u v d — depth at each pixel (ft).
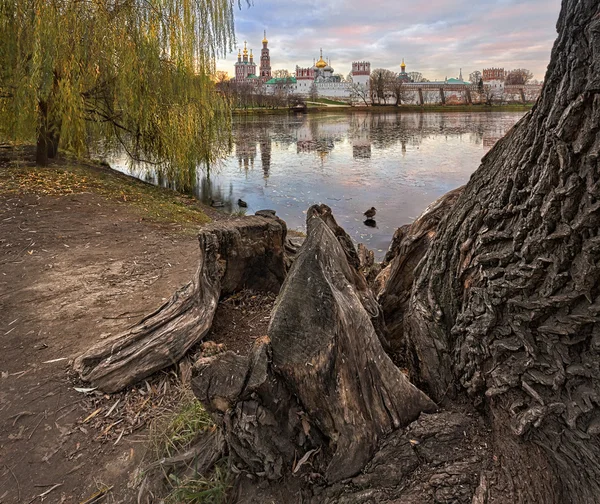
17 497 6.54
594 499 4.08
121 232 21.21
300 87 347.97
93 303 13.46
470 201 5.66
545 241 4.33
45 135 31.96
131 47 28.68
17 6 25.04
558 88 4.31
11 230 19.84
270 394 5.29
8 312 12.67
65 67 26.84
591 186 3.93
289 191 38.75
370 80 314.55
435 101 310.45
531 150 4.59
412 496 4.58
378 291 8.83
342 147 73.46
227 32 33.83
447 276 5.94
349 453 5.08
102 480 6.76
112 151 38.65
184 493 5.99
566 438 4.24
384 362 5.51
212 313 9.78
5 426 8.01
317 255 5.87
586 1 3.97
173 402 8.37
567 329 4.25
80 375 9.30
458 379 5.66
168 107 32.04
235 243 10.65
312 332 5.19
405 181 43.04
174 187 36.91
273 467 5.42
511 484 4.42
